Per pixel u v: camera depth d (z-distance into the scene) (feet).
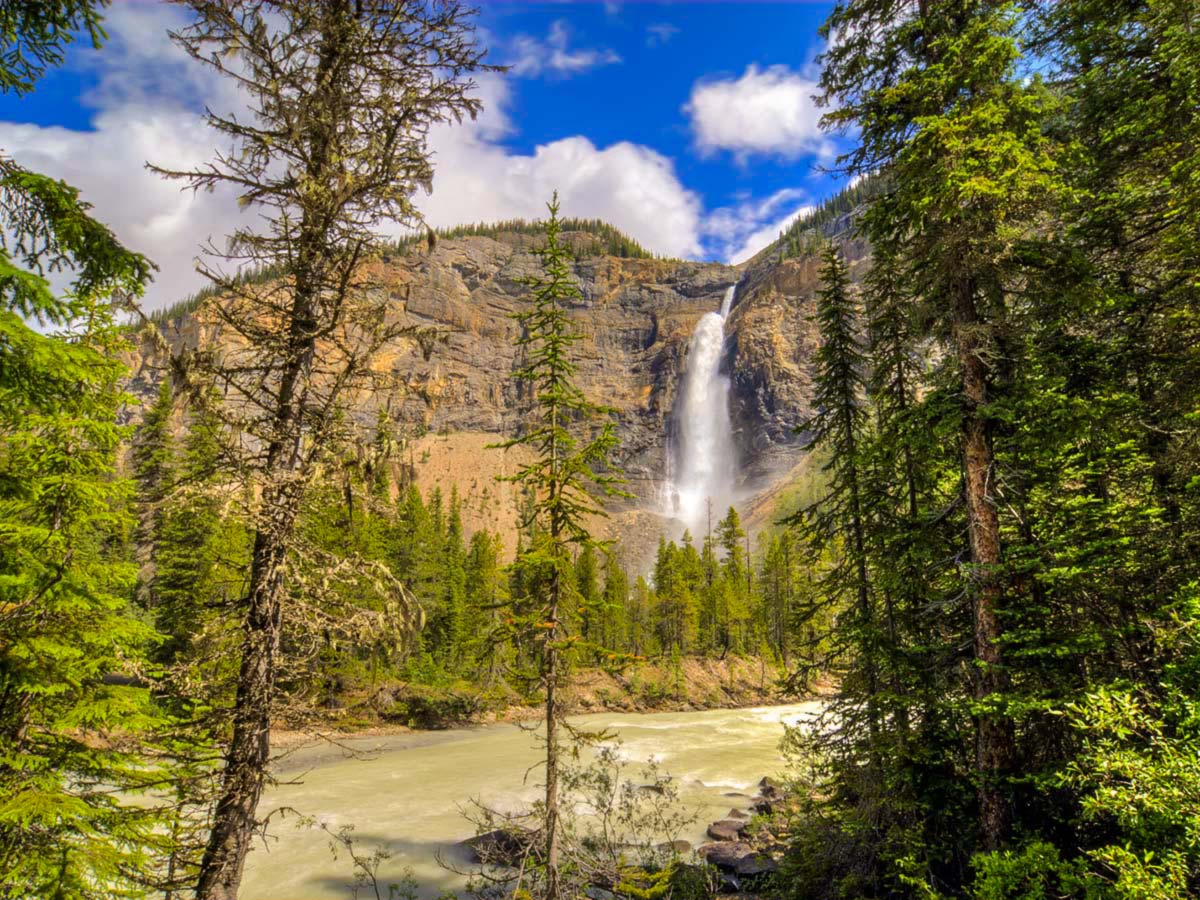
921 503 48.29
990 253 32.30
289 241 29.63
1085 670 30.09
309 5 29.81
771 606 244.63
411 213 31.12
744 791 86.22
